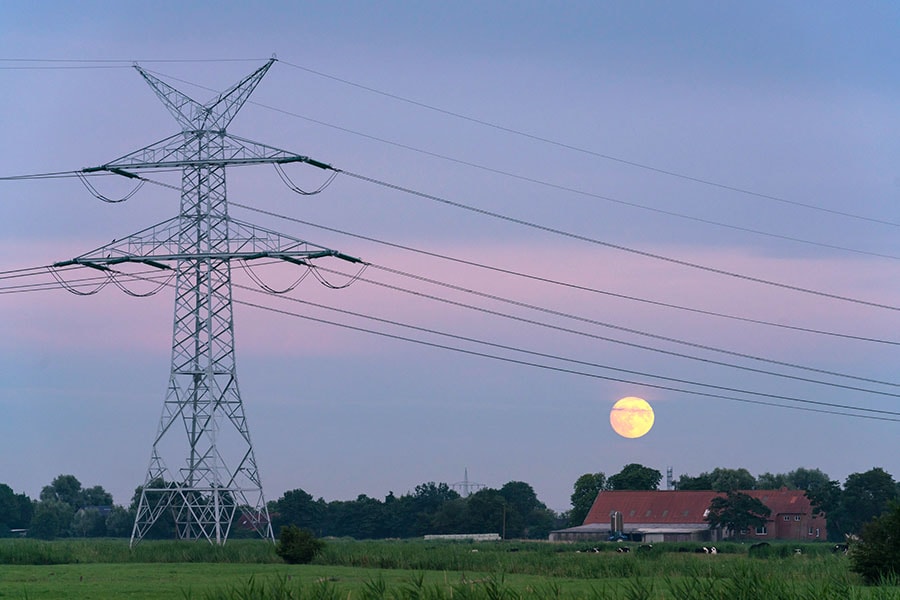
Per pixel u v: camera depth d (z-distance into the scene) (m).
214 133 96.62
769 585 45.12
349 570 75.25
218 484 95.06
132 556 89.44
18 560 86.81
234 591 45.53
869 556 61.09
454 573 71.50
